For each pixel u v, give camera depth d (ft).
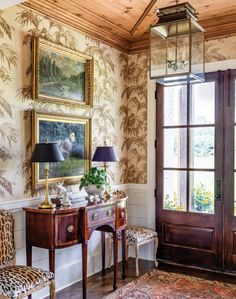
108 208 11.25
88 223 10.30
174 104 14.08
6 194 9.73
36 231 9.71
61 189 10.66
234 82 12.82
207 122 13.38
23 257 10.27
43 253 10.93
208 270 13.23
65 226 9.70
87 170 12.68
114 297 10.69
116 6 11.43
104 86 13.76
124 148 15.12
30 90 10.46
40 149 9.48
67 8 11.26
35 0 10.31
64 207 10.02
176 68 8.75
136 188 15.02
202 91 13.47
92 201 11.27
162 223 14.39
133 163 15.11
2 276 8.04
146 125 14.74
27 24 10.38
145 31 13.75
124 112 15.11
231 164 12.91
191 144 13.73
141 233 13.02
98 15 12.03
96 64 13.28
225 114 13.01
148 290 11.22
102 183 11.64
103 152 12.18
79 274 12.31
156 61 9.08
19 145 10.14
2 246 8.94
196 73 8.85
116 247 11.63
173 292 11.03
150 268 13.48
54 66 11.26
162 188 14.39
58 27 11.50
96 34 13.10
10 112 9.86
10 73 9.86
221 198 13.10
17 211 10.09
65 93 11.72
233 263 12.85
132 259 14.71
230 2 11.27
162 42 8.96
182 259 13.94
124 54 15.08
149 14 12.13
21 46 10.19
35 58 10.49
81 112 12.53
